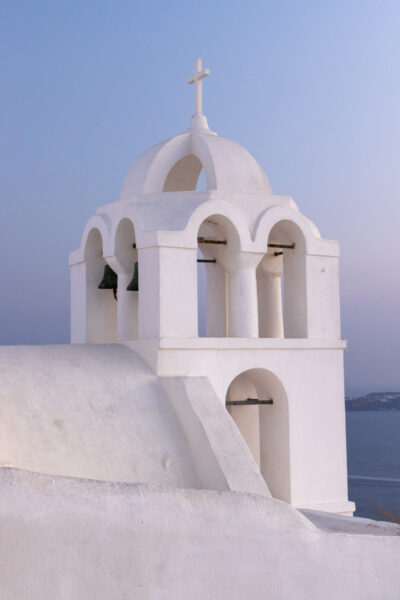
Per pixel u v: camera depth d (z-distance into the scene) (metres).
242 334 13.81
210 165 14.16
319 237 14.74
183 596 7.82
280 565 8.43
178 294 12.91
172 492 7.98
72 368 12.12
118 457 11.12
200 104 15.27
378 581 9.03
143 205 13.68
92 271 15.39
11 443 10.45
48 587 7.15
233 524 8.20
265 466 14.23
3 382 11.27
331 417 14.25
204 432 11.41
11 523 7.06
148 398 12.14
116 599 7.45
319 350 14.26
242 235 13.65
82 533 7.36
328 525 10.49
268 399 14.27
